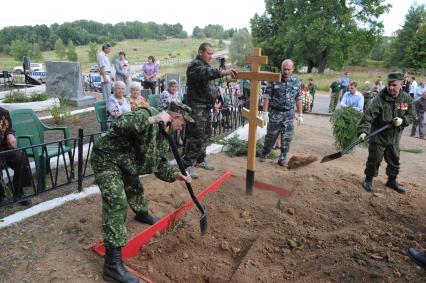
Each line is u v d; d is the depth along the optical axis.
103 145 3.19
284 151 6.53
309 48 45.62
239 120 9.45
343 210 4.60
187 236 3.95
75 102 12.14
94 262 3.37
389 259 3.44
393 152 5.29
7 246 3.51
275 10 49.09
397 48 66.94
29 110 5.22
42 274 3.15
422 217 4.51
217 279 3.38
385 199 5.02
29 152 4.96
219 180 5.32
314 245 3.82
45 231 3.80
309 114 16.83
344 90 18.33
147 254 3.65
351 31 43.56
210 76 4.82
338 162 7.28
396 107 5.08
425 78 34.06
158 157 3.41
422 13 65.00
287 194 5.07
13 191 4.15
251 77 4.57
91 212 4.24
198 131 5.25
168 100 6.88
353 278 3.18
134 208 3.91
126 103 6.54
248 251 3.70
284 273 3.44
